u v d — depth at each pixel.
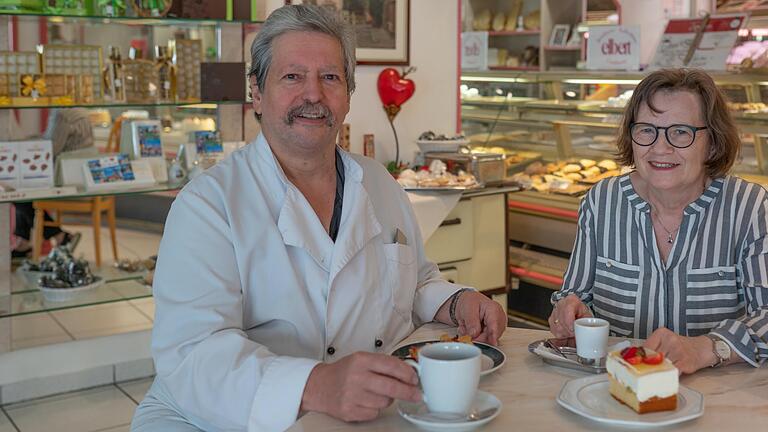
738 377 1.68
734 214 2.05
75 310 4.25
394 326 2.04
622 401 1.50
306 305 1.87
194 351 1.65
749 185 2.09
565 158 4.77
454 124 5.07
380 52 4.69
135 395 3.90
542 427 1.42
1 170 3.74
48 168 3.83
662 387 1.45
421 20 4.86
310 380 1.53
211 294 1.75
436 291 2.12
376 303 2.00
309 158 1.94
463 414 1.44
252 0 4.10
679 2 7.78
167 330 1.73
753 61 4.53
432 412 1.44
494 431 1.40
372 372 1.47
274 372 1.56
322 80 1.90
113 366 4.03
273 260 1.85
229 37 4.21
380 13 4.66
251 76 1.98
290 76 1.88
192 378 1.64
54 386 3.89
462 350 1.47
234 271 1.81
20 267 4.05
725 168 2.04
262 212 1.87
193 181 1.91
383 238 2.07
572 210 4.53
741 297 2.10
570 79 4.68
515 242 4.95
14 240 4.01
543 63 8.16
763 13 7.41
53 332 4.01
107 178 3.92
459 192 4.19
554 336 1.95
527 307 4.82
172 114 4.21
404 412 1.46
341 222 1.96
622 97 4.48
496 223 4.47
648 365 1.47
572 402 1.50
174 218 1.85
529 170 4.91
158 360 1.72
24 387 3.82
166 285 1.78
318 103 1.88
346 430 1.43
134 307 4.35
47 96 3.77
